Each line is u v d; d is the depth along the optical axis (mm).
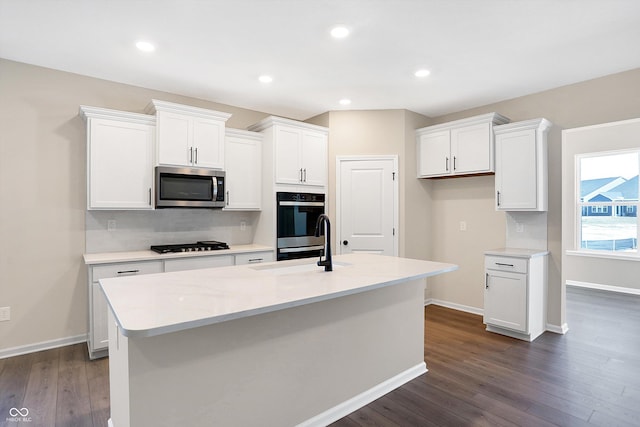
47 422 2104
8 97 3068
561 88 3682
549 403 2328
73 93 3352
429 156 4480
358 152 4527
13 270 3088
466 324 3979
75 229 3354
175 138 3479
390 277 2141
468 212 4496
